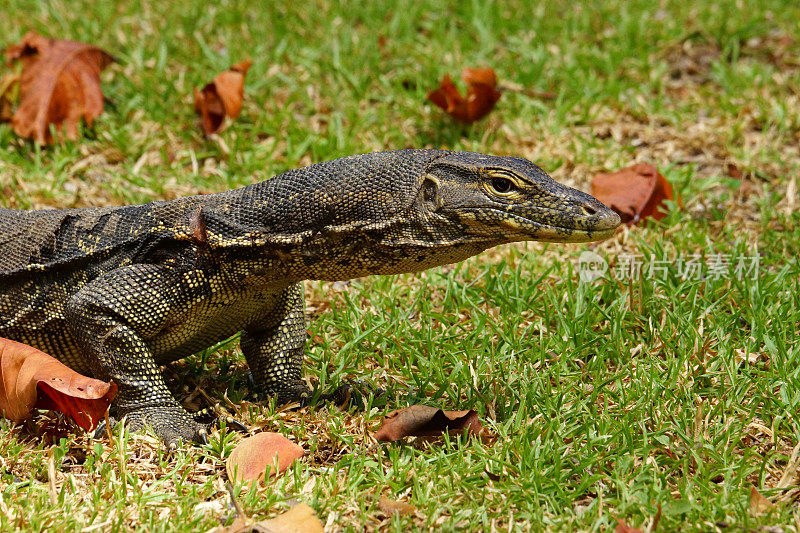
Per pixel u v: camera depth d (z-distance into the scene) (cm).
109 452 775
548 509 709
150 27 1548
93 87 1303
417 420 770
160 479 743
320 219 783
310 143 1298
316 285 1077
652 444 785
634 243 1140
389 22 1602
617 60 1507
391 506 707
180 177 1237
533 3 1662
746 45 1598
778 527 675
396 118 1377
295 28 1562
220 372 928
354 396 866
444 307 1020
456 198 767
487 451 769
